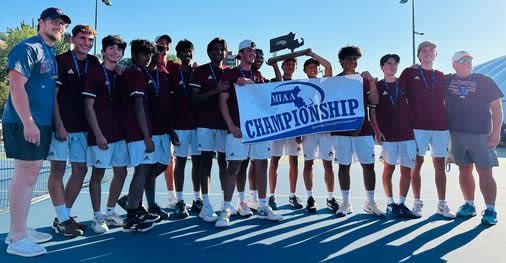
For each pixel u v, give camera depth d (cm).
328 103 529
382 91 544
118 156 454
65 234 421
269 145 511
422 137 534
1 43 4697
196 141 552
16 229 370
